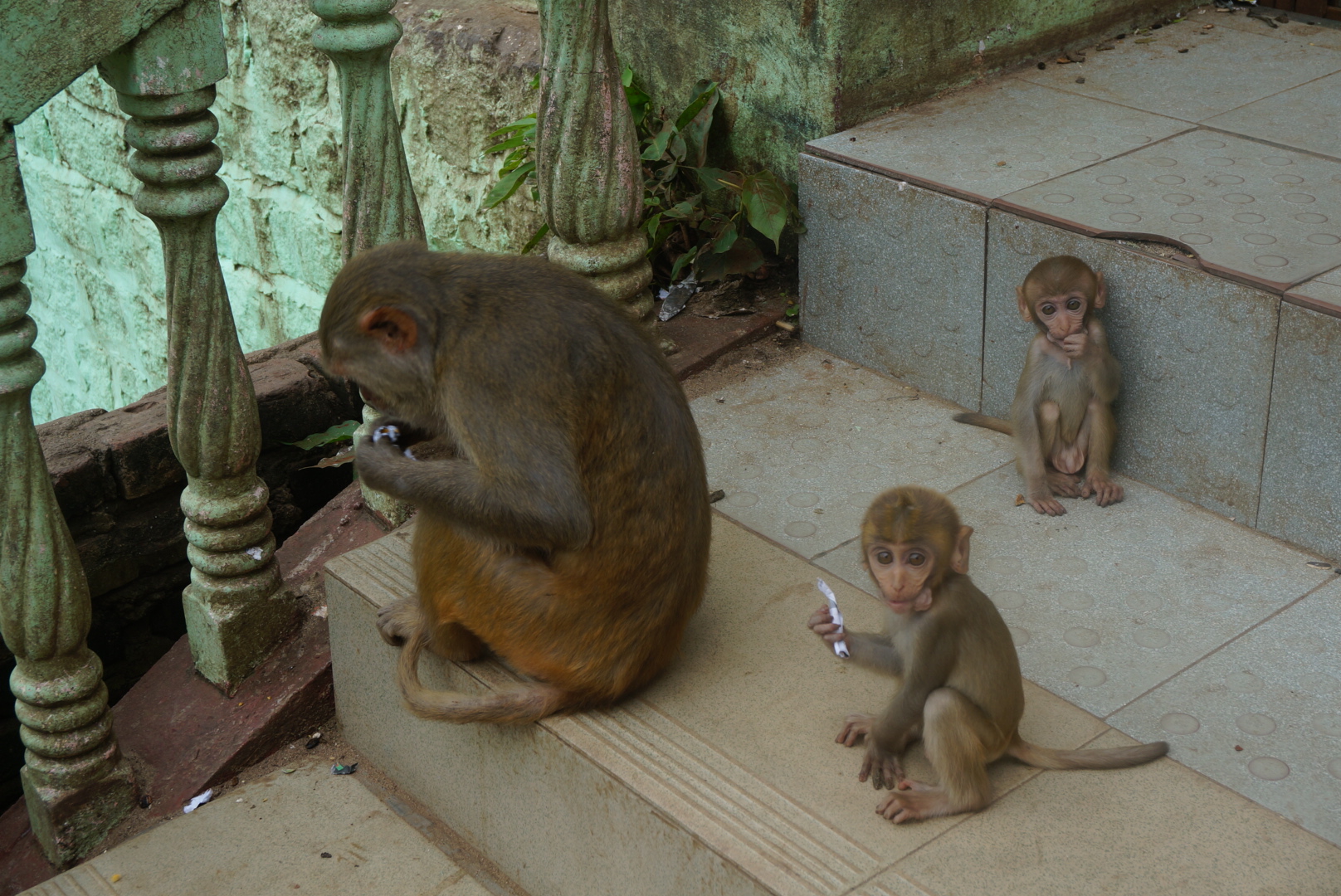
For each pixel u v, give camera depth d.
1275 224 4.27
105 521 5.04
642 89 6.17
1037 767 3.15
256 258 8.21
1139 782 3.10
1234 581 3.88
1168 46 5.92
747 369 5.27
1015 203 4.51
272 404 5.43
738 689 3.44
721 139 5.87
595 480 3.11
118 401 9.80
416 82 6.77
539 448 3.00
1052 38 5.82
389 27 3.98
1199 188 4.57
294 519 5.66
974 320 4.75
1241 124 5.07
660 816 3.05
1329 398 3.82
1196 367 4.13
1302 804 3.03
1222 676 3.48
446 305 3.07
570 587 3.19
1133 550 4.05
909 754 3.20
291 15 7.05
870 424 4.84
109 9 3.32
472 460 3.06
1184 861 2.86
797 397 5.05
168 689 4.44
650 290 5.31
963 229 4.65
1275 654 3.55
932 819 2.99
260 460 5.50
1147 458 4.38
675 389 3.29
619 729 3.30
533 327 3.05
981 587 3.90
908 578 2.83
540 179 4.79
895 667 3.13
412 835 3.92
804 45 5.30
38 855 4.20
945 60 5.53
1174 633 3.66
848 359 5.30
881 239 4.96
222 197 3.70
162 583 5.26
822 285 5.28
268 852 3.88
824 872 2.85
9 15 3.18
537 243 6.21
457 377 3.04
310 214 7.62
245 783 4.20
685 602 3.34
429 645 3.63
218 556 4.18
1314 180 4.58
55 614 3.77
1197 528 4.15
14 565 3.67
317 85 7.12
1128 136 5.04
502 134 5.93
